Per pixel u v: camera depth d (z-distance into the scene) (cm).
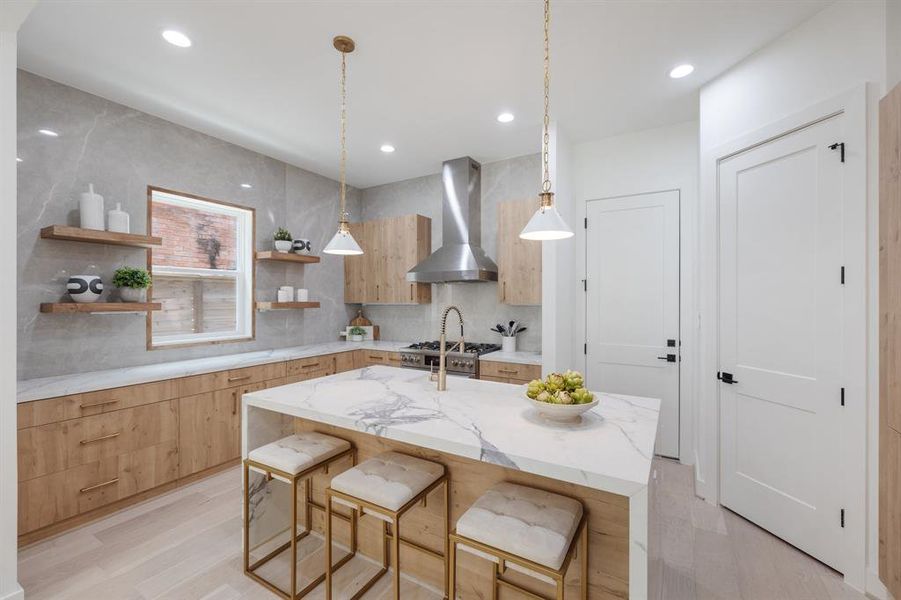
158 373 281
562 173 347
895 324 170
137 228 309
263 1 196
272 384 355
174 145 332
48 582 194
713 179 267
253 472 220
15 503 177
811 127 209
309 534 237
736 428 254
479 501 152
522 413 182
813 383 209
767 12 206
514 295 385
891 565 173
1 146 173
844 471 195
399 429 160
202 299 365
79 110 279
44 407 228
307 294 446
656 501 153
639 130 349
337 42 227
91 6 199
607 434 155
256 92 284
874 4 186
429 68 255
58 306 252
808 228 211
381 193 516
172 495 281
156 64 250
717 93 265
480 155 412
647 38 226
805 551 213
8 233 175
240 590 190
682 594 186
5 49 174
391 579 199
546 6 182
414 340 489
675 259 337
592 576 155
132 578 197
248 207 390
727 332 258
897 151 168
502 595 172
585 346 375
